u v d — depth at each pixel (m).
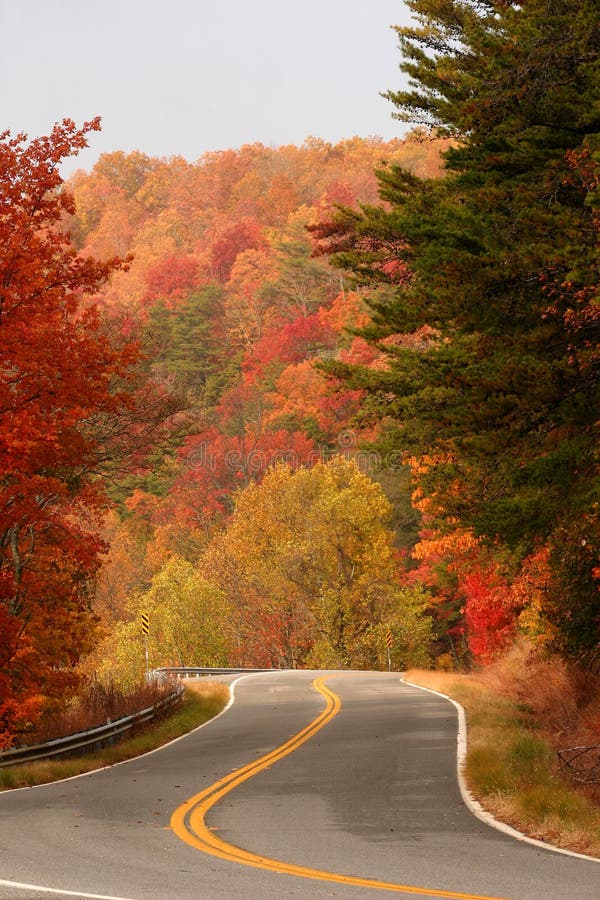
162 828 23.41
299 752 38.12
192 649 130.00
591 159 29.78
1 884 17.34
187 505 192.75
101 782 32.97
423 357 38.78
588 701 43.91
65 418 38.88
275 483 139.88
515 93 30.92
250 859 19.73
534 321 31.91
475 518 31.47
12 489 40.47
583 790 27.22
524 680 54.56
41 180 40.19
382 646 125.19
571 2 31.12
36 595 54.84
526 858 19.66
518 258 31.50
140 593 159.88
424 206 43.66
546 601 48.41
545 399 30.05
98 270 41.31
